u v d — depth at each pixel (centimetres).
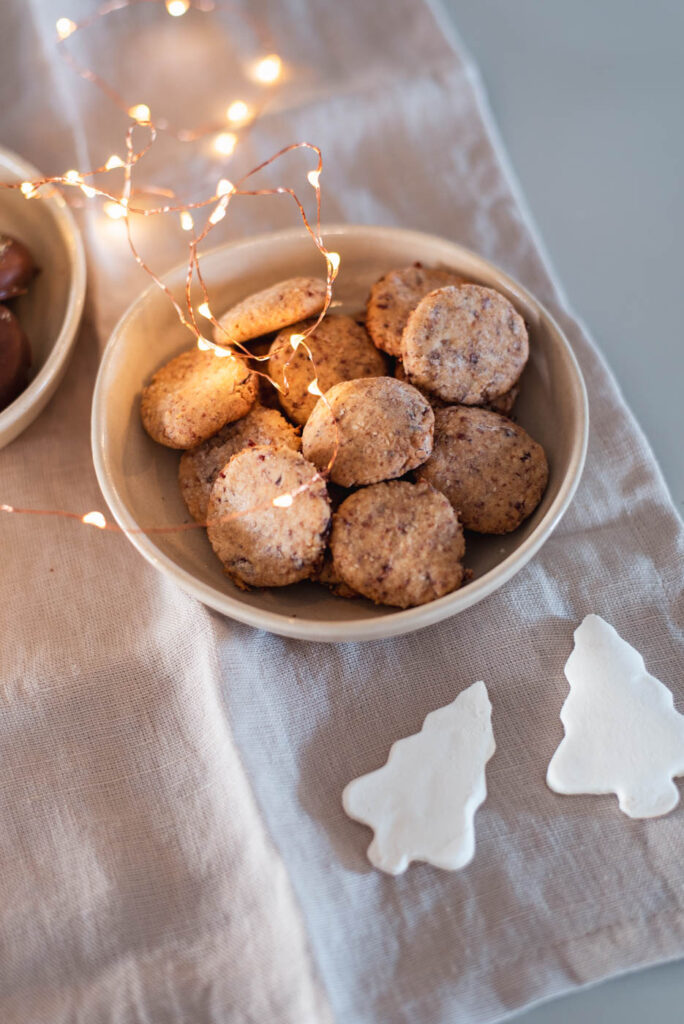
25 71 66
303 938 48
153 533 53
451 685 53
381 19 70
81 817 52
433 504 52
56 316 60
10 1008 49
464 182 65
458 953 49
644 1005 48
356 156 66
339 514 52
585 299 63
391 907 49
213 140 66
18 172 61
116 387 55
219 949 49
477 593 49
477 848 50
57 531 57
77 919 50
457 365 54
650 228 65
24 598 55
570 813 51
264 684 53
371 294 57
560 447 54
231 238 64
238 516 52
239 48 70
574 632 54
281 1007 48
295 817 51
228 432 55
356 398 53
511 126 68
